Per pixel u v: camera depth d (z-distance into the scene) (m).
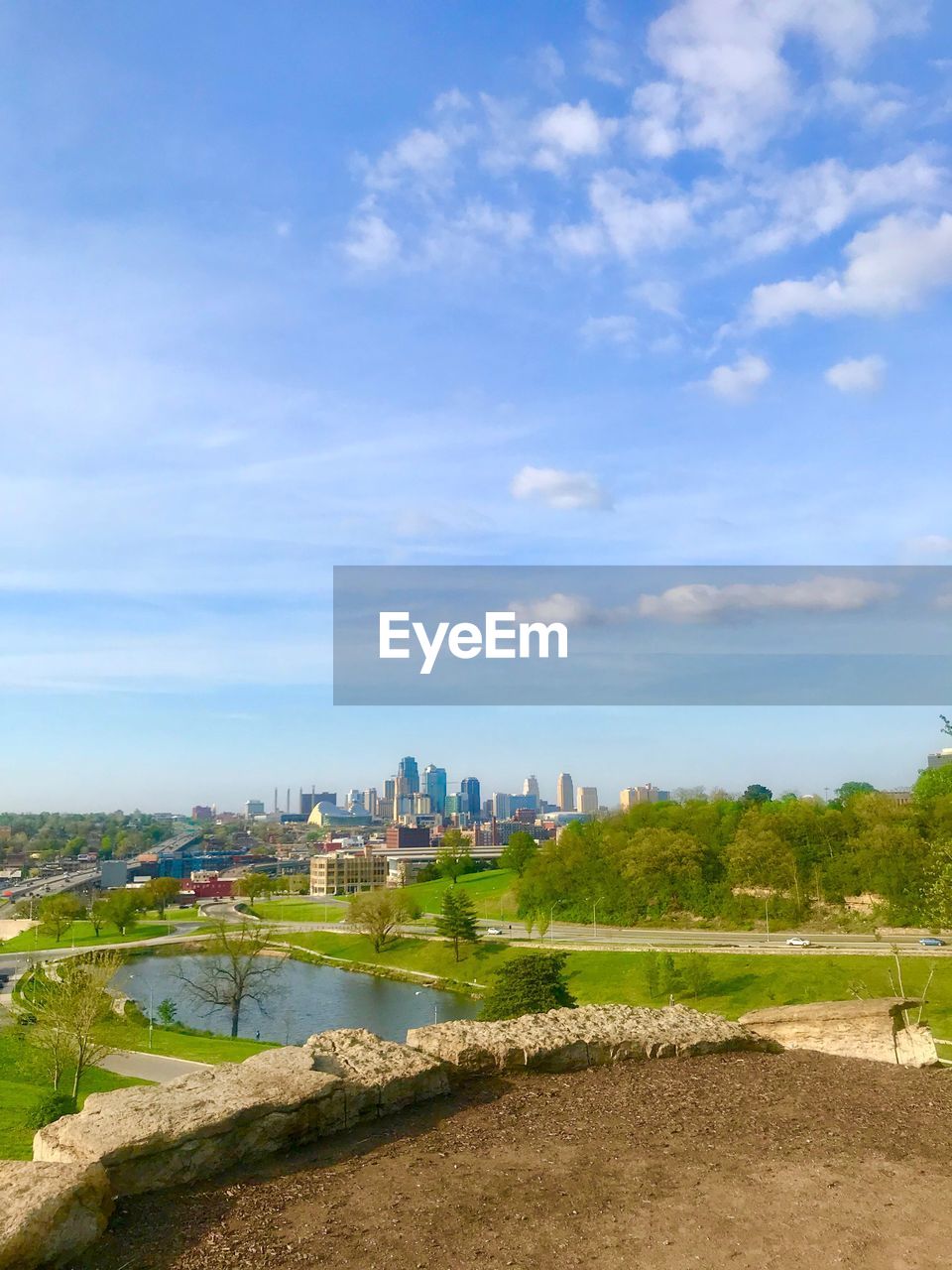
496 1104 12.35
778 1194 9.15
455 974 117.50
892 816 123.56
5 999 101.94
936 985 82.00
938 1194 9.19
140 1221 8.45
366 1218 8.49
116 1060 69.88
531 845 186.50
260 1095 10.38
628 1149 10.52
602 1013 16.55
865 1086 13.74
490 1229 8.26
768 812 142.00
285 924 174.38
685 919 129.38
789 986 88.38
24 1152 40.84
